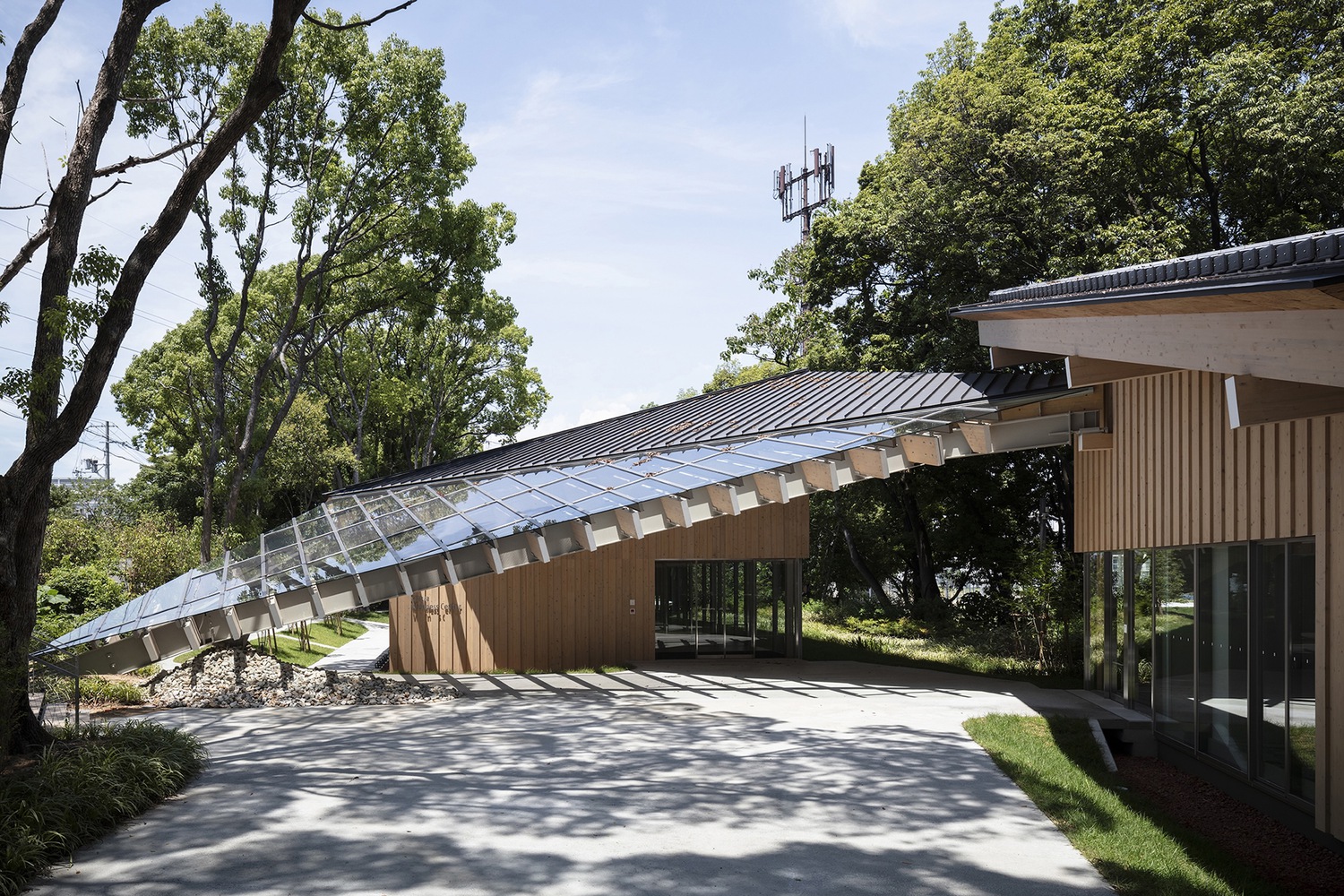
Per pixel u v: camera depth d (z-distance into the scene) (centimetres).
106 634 1454
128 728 1012
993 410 1614
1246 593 1027
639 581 2150
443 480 1994
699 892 623
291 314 2814
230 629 1460
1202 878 660
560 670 2025
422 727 1288
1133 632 1480
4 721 863
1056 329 1105
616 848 718
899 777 973
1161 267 807
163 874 646
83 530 2583
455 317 3125
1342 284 459
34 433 995
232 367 3525
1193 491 1186
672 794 893
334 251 2823
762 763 1038
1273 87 2114
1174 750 1257
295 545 1683
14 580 980
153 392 3681
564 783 936
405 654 2006
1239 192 2442
